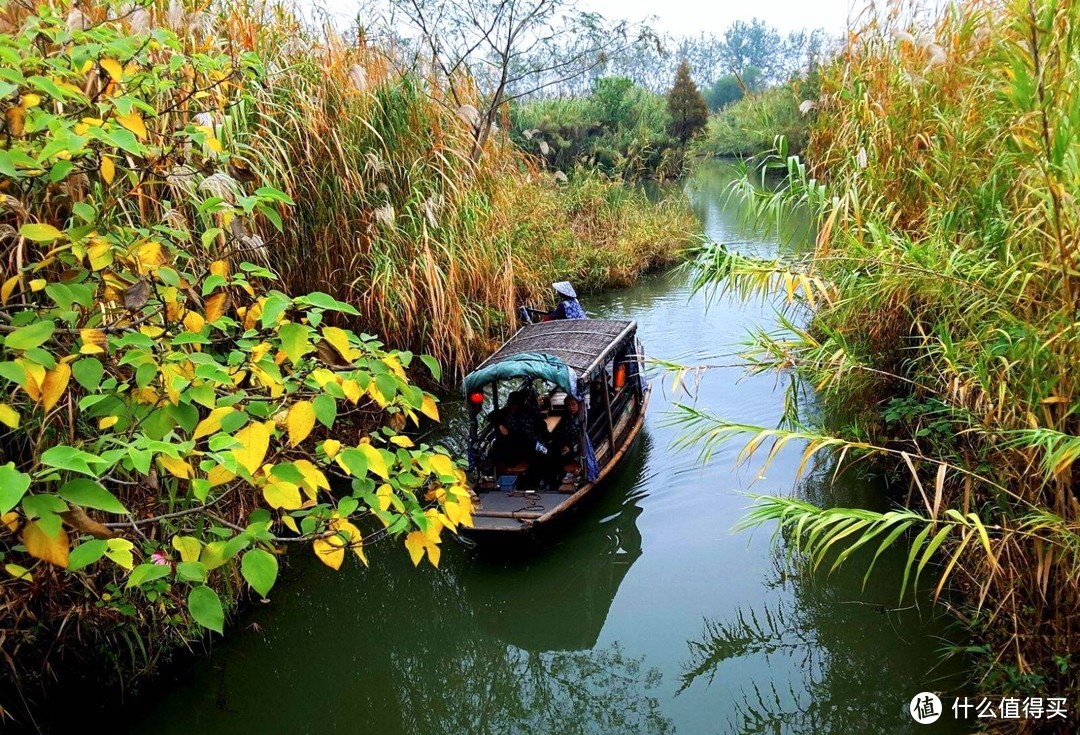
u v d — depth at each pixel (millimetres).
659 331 12898
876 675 5000
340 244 7926
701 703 5031
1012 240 4207
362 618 6344
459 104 9375
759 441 4324
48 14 3469
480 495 6914
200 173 4742
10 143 3137
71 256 3219
